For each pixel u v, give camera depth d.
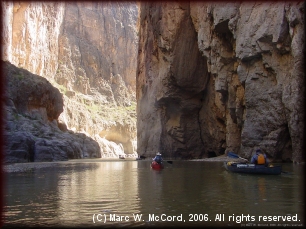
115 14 131.75
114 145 89.00
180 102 39.06
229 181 13.32
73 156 46.31
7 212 7.96
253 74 26.19
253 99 26.08
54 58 99.75
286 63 24.33
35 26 85.69
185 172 18.41
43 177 16.69
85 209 8.23
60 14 106.81
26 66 80.25
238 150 30.44
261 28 25.17
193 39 36.59
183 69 37.00
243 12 26.67
